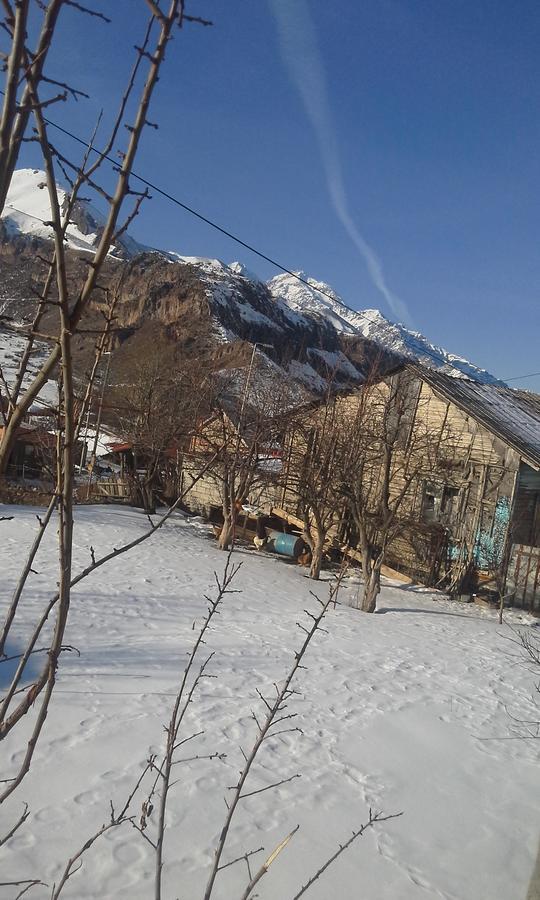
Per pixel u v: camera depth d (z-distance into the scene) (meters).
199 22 1.50
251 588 16.67
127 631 11.08
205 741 7.50
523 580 20.12
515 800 7.34
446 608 18.92
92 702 7.98
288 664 10.72
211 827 5.90
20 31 1.40
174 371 26.30
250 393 24.33
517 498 20.59
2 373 1.71
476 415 21.08
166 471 31.25
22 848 5.20
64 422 1.74
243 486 21.94
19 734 6.95
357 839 6.08
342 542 20.78
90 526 21.73
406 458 19.44
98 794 6.09
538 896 3.42
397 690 10.35
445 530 21.67
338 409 21.89
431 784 7.42
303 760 7.48
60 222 1.46
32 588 12.68
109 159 1.63
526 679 12.12
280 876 5.37
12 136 1.43
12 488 20.84
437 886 5.57
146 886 4.99
